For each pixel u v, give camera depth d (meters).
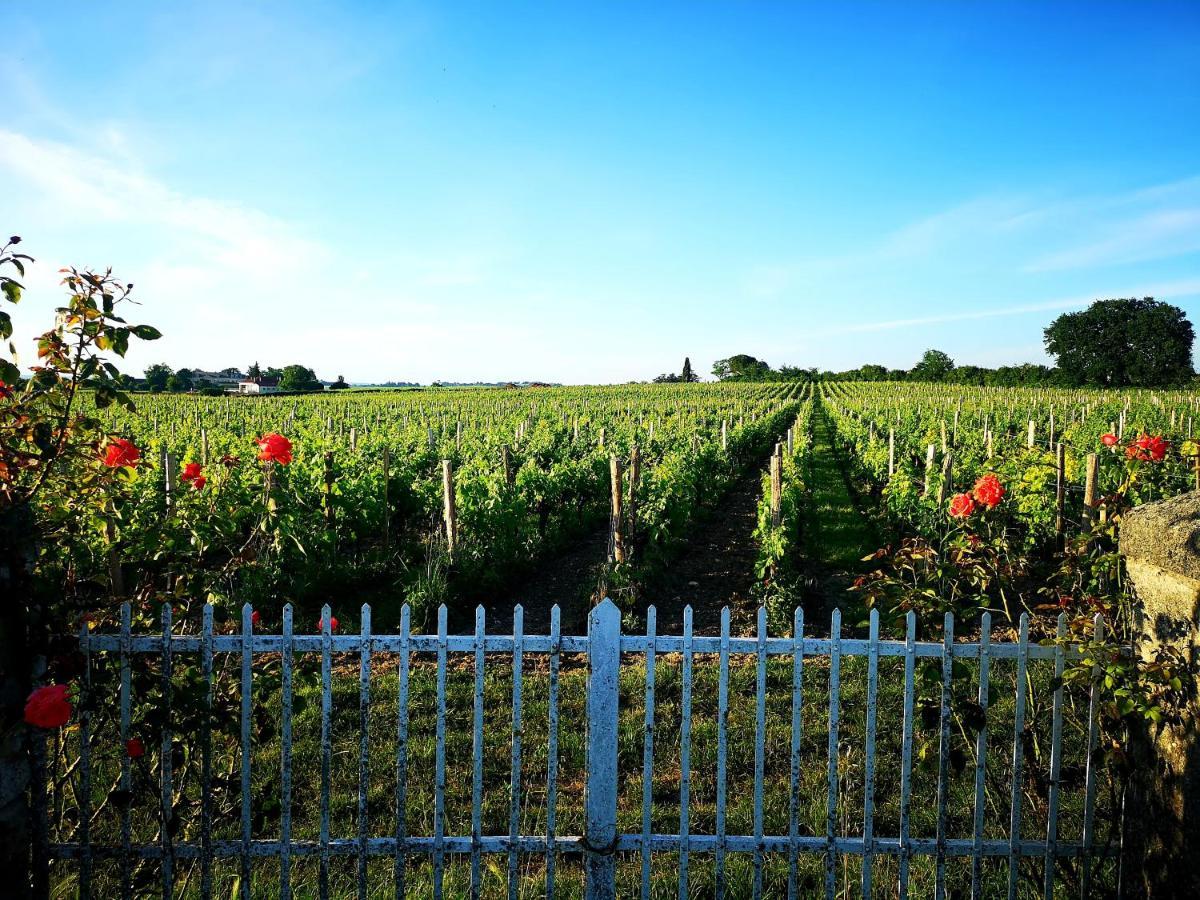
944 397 52.00
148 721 3.18
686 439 20.39
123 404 3.18
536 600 9.91
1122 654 3.33
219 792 3.72
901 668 6.55
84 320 3.04
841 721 5.68
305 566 9.50
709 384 90.06
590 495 15.04
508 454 14.92
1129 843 3.39
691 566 11.70
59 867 3.86
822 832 4.32
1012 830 3.44
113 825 4.10
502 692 6.25
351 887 3.85
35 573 3.07
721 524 15.16
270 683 3.57
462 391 79.00
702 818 4.50
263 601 8.53
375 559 10.98
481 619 3.29
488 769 5.08
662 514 12.10
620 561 10.11
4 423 3.10
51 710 2.56
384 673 6.66
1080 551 4.15
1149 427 24.81
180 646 3.23
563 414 35.94
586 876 3.31
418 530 13.14
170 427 23.52
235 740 4.23
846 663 6.79
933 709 3.46
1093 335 77.38
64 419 3.14
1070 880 3.54
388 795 4.75
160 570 3.62
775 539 10.09
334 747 5.32
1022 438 22.44
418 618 8.75
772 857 4.13
